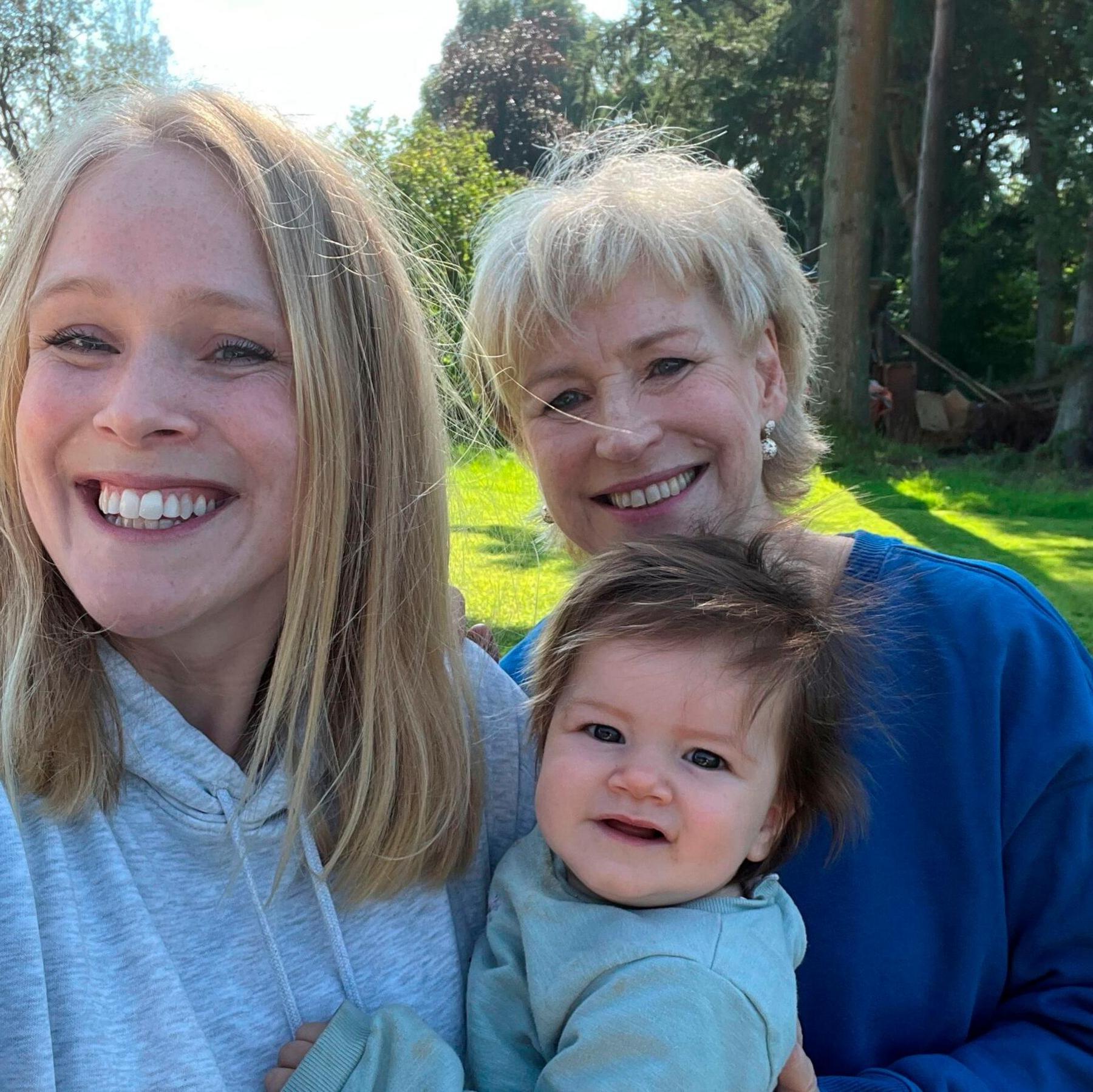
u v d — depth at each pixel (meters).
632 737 0.53
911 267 8.53
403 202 0.61
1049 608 0.63
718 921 0.51
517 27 13.06
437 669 0.55
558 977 0.51
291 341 0.46
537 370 0.68
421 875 0.53
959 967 0.58
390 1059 0.46
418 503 0.54
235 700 0.51
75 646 0.46
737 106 8.83
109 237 0.43
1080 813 0.58
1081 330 5.40
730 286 0.66
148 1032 0.42
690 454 0.68
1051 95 7.40
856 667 0.58
